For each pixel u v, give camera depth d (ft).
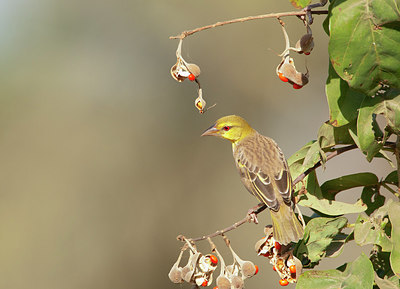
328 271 15.10
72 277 50.83
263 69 50.80
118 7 52.49
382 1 13.66
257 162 21.13
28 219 51.57
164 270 51.03
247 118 50.88
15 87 52.85
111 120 52.80
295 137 49.96
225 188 51.42
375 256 15.74
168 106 52.49
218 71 51.49
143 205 51.70
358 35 13.87
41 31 53.06
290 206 18.57
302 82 16.29
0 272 49.96
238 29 50.96
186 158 51.96
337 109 15.31
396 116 14.39
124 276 51.06
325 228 16.30
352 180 17.43
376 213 15.38
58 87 53.11
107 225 51.72
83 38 53.11
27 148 52.44
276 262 16.30
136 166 52.26
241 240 49.42
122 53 52.85
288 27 49.90
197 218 51.26
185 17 51.88
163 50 52.42
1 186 51.52
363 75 14.07
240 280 15.56
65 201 51.80
